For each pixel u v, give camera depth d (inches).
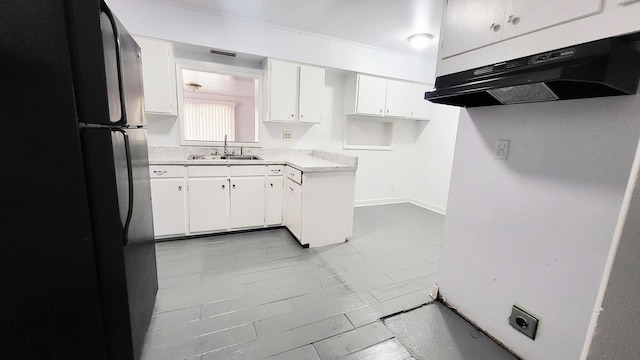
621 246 15.8
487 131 62.2
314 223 109.7
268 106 130.4
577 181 46.9
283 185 126.4
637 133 39.8
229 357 55.1
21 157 37.0
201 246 107.4
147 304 60.7
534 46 43.0
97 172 40.4
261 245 110.5
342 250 109.0
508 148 57.9
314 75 135.6
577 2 37.4
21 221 38.0
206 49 119.2
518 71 41.9
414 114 169.6
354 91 152.8
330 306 72.8
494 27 49.4
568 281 48.6
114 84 42.7
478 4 52.4
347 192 114.9
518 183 56.3
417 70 164.7
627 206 15.4
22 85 35.8
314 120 138.7
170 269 89.4
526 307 55.5
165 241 111.0
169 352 55.7
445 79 57.7
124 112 45.5
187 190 109.4
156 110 110.3
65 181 38.9
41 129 37.1
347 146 170.4
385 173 186.1
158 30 107.8
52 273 40.2
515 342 57.5
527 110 54.2
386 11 108.3
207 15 113.9
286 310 70.5
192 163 108.3
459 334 63.9
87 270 41.6
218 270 89.7
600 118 43.6
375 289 81.7
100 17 38.1
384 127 185.9
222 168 113.4
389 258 103.0
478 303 65.6
